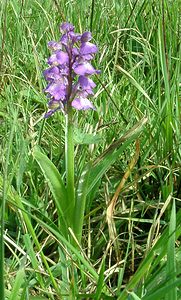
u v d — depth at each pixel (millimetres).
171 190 293
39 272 232
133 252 259
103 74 401
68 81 255
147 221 286
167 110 322
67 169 254
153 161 331
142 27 490
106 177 307
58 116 368
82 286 246
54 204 298
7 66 425
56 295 236
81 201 257
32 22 517
